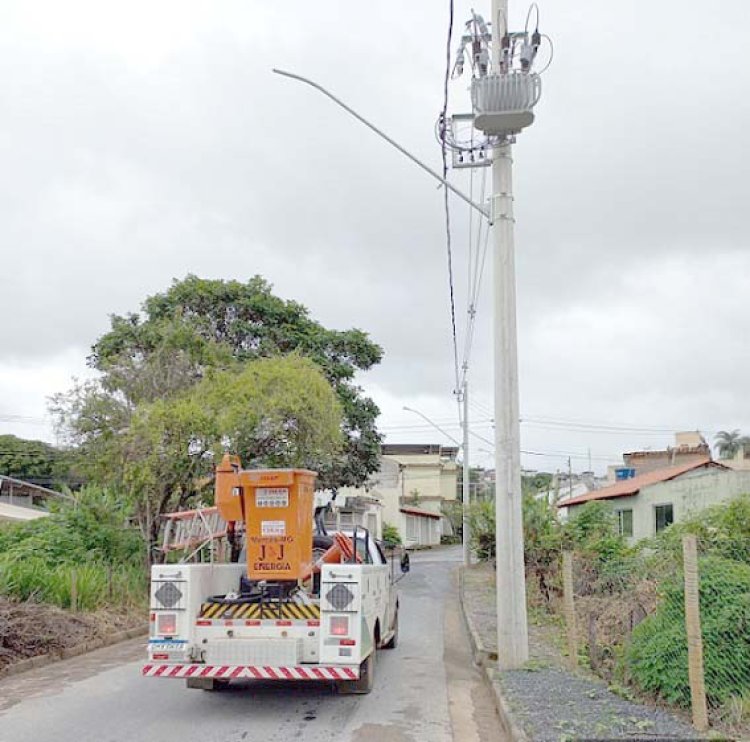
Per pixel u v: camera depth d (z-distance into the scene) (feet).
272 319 98.63
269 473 33.65
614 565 51.19
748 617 26.86
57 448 91.66
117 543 64.75
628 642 32.24
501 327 39.09
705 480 71.26
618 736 23.89
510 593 37.40
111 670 41.11
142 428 64.85
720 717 25.67
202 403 66.90
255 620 31.78
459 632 56.59
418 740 27.84
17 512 107.45
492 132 38.96
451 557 176.55
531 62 38.09
